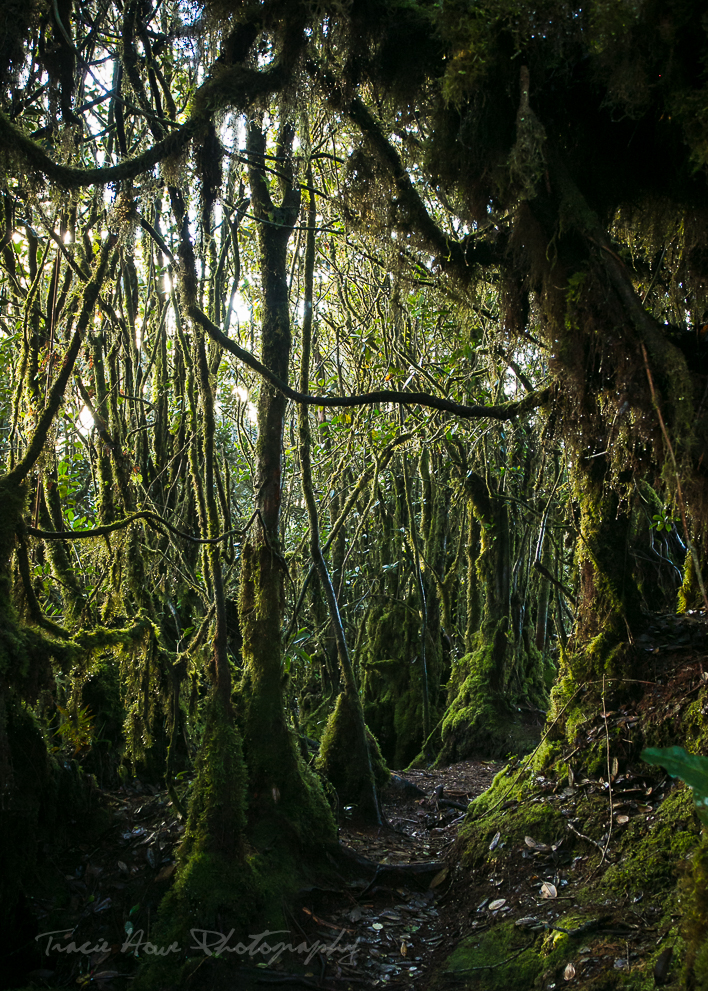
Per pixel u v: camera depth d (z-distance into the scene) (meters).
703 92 2.51
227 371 6.46
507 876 3.72
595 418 3.12
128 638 3.96
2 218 3.78
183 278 3.61
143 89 3.60
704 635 4.15
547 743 4.29
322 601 7.70
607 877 3.29
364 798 4.99
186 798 3.96
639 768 3.74
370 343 6.25
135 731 4.18
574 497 4.82
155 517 3.77
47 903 3.54
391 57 3.14
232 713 3.84
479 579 8.06
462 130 2.95
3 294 5.09
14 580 3.69
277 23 3.20
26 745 3.71
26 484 3.52
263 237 4.62
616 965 2.75
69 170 2.92
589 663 4.29
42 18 3.10
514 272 3.39
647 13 2.57
